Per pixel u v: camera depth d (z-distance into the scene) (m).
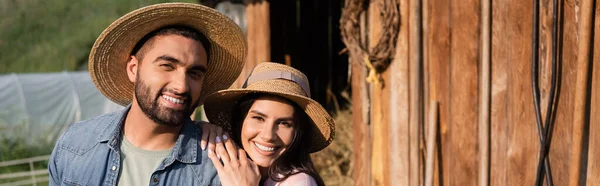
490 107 4.05
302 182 3.01
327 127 3.12
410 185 4.93
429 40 4.66
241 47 3.15
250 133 3.00
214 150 3.00
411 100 4.87
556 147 3.50
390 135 5.11
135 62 2.95
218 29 3.04
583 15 3.19
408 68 4.87
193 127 3.03
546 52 3.54
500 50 3.94
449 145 4.52
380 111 5.24
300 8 8.40
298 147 3.13
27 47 21.59
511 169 3.88
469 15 4.21
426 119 4.72
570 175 3.32
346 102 8.84
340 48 8.86
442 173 4.63
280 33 7.64
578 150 3.27
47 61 20.83
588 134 3.32
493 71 4.00
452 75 4.41
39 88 12.57
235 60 3.20
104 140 2.95
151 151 2.93
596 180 3.25
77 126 3.08
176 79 2.77
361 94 5.50
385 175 5.25
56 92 12.66
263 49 7.33
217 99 3.13
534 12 3.56
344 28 5.36
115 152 2.93
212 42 3.10
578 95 3.24
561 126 3.46
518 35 3.77
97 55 3.01
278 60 7.65
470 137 4.27
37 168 11.33
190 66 2.80
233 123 3.19
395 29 4.90
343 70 8.94
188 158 2.95
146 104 2.80
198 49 2.82
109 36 2.94
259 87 3.00
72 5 22.70
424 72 4.73
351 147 8.10
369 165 5.50
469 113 4.27
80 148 2.99
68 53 20.98
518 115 3.80
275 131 2.99
